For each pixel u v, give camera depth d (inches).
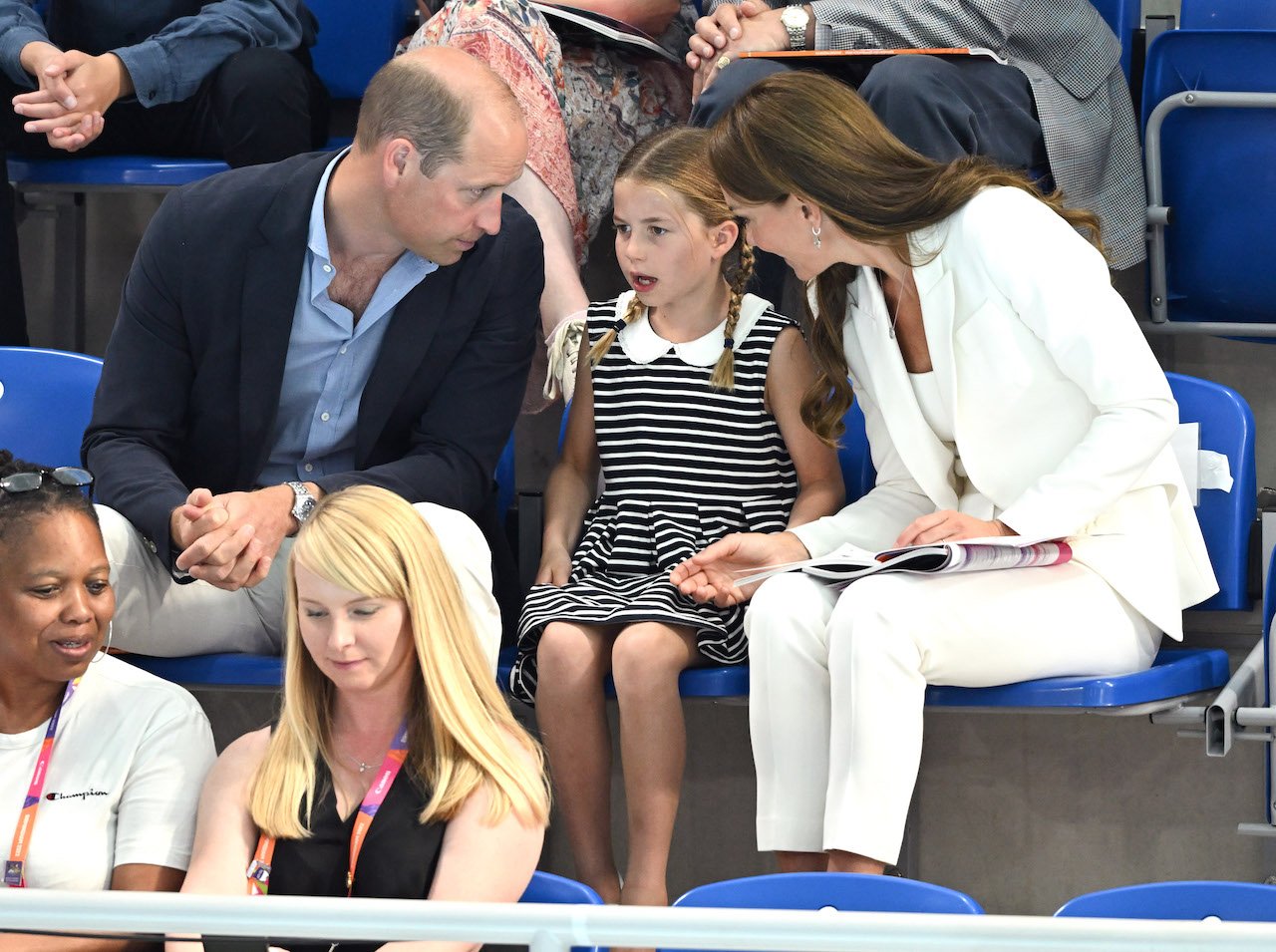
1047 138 445.4
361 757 294.8
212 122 505.4
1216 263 456.4
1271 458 483.2
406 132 361.7
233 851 288.4
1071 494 342.3
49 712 312.8
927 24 460.8
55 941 234.7
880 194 354.6
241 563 352.2
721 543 372.5
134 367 386.3
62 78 485.7
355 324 390.0
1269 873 427.5
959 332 362.3
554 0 504.4
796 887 266.8
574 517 414.3
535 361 474.9
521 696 377.1
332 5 554.9
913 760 332.2
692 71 523.8
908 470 379.6
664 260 398.6
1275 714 345.7
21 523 303.6
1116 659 351.6
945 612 337.4
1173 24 528.1
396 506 295.0
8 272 481.4
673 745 360.2
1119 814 438.0
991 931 192.4
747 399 404.5
